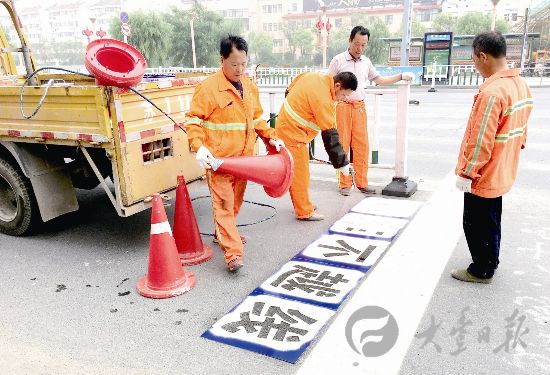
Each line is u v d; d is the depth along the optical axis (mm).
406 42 19719
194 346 2748
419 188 5645
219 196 3557
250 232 4457
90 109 3637
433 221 4531
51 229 4770
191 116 3455
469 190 3023
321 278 3482
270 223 4676
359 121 5176
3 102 4133
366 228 4414
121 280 3621
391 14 71438
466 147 2994
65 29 112188
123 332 2920
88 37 33750
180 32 41844
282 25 74000
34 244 4379
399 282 3381
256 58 63188
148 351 2719
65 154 4438
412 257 3771
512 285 3307
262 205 5254
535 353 2588
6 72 5367
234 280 3535
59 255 4113
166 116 3996
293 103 4254
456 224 4434
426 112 12102
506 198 5164
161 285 3373
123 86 3506
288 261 3791
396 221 4562
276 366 2547
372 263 3686
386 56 46500
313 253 3918
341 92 4152
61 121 3844
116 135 3611
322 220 4691
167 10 46188
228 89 3422
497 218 3186
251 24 80875
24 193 4305
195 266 3797
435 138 8688
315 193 5605
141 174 3867
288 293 3285
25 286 3559
